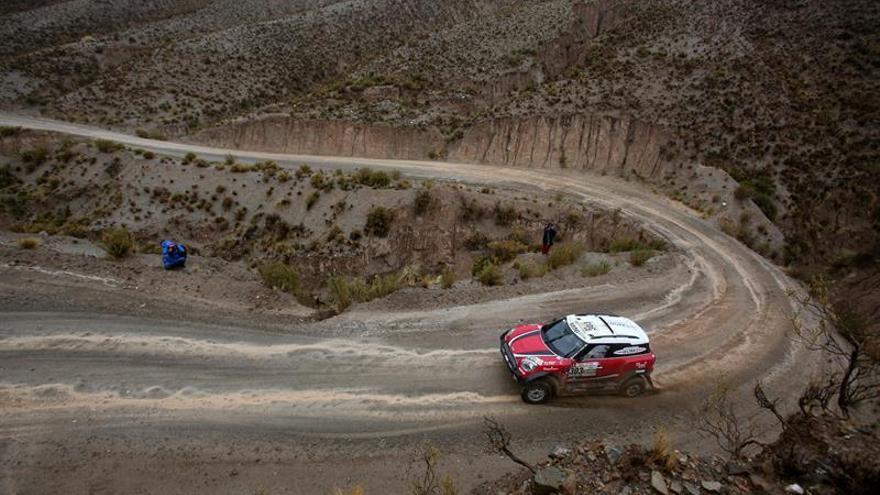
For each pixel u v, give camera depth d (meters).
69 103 62.59
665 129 44.34
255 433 11.63
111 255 26.14
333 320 16.98
